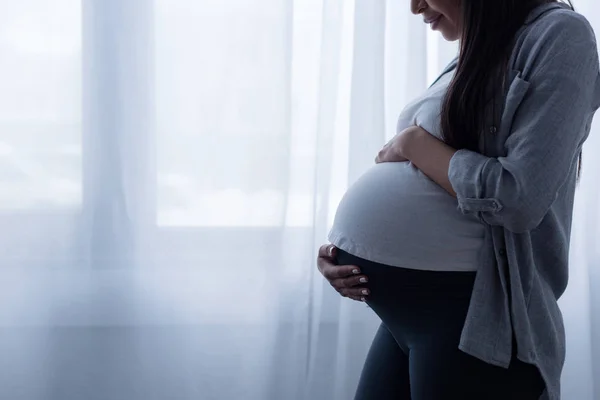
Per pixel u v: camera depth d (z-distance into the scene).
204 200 1.59
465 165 0.89
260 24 1.56
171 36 1.56
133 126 1.56
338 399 1.67
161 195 1.59
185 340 1.63
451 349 0.93
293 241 1.62
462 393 0.92
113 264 1.59
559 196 0.97
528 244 0.92
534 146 0.84
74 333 1.60
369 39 1.58
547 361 0.93
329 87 1.58
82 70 1.54
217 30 1.56
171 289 1.61
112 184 1.57
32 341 1.58
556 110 0.84
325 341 1.67
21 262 1.56
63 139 1.55
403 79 1.65
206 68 1.57
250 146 1.58
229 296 1.62
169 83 1.57
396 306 1.00
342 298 1.64
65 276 1.58
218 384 1.64
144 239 1.59
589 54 0.88
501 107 0.92
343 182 1.65
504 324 0.90
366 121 1.60
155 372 1.63
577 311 1.72
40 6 1.52
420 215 0.97
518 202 0.84
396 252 0.98
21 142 1.54
